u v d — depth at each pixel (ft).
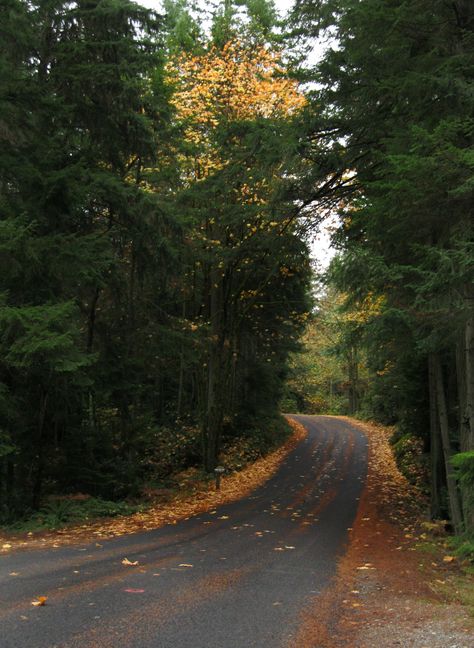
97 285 42.42
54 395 42.50
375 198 32.86
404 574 25.46
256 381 103.30
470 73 29.89
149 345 54.39
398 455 83.66
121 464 50.75
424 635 15.92
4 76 37.19
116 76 43.83
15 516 38.55
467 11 30.55
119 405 52.60
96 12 42.98
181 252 55.31
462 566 27.76
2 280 36.81
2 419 38.27
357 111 37.06
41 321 33.17
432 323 27.61
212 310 75.82
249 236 63.87
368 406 156.97
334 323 115.24
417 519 45.19
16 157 39.27
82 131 47.78
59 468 45.70
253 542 33.32
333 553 30.71
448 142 22.94
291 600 19.94
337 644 15.29
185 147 60.29
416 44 32.12
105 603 18.40
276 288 84.02
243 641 15.19
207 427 74.43
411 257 33.42
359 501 53.98
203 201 59.88
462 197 25.05
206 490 60.64
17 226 35.91
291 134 38.09
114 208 45.60
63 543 31.14
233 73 63.26
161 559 26.94
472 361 33.65
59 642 14.48
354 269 31.91
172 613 17.57
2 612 16.99
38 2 41.04
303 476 72.02
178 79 64.18
